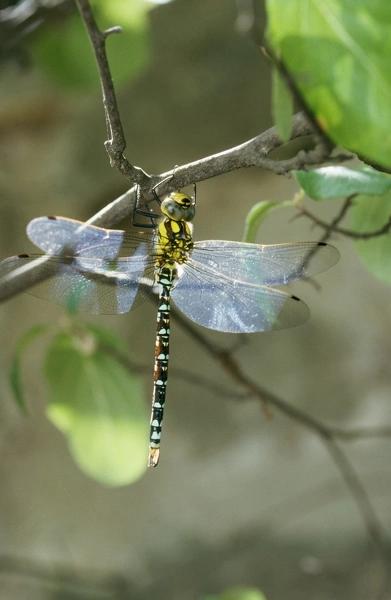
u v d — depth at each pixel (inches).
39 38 33.5
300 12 24.9
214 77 37.1
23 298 37.4
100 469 32.7
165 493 37.1
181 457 37.1
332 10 24.6
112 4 33.2
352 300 36.9
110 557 36.9
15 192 37.7
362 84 24.7
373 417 36.5
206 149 37.1
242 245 31.9
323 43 24.8
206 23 37.2
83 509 37.1
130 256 31.7
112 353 32.6
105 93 29.4
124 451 32.8
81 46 33.5
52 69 33.6
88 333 32.6
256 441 36.9
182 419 37.1
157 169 37.2
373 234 30.3
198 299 32.0
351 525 36.4
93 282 31.5
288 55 25.2
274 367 36.8
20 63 34.7
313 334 36.9
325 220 36.6
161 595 36.6
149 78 37.2
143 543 36.9
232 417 37.0
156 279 31.9
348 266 36.9
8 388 37.2
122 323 37.1
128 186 37.5
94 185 37.5
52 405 32.8
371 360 36.7
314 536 36.5
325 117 25.4
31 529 37.0
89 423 32.8
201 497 37.0
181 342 37.0
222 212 37.2
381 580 35.9
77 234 31.4
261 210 30.5
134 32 33.3
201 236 37.2
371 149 25.1
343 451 36.7
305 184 29.4
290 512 36.7
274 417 36.9
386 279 30.3
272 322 31.9
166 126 37.2
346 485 36.6
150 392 36.8
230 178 37.2
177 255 31.9
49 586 36.7
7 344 37.3
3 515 37.0
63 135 37.7
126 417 32.8
